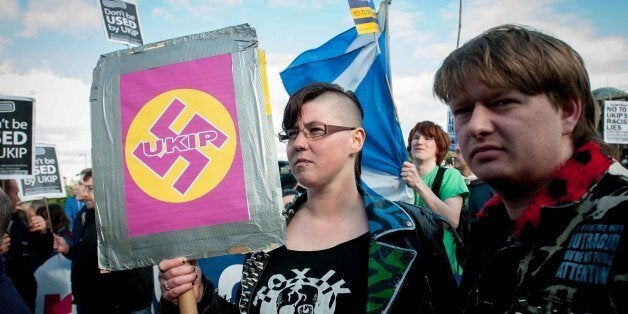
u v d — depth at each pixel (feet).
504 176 2.93
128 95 4.86
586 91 2.96
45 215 17.94
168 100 4.78
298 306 4.58
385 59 12.40
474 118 2.97
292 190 9.72
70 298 15.33
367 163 11.82
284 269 4.93
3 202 6.57
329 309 4.50
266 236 4.44
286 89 12.95
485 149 2.96
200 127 4.69
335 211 5.16
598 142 2.93
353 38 12.70
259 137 4.58
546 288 2.64
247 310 4.82
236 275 10.60
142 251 4.63
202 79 4.74
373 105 12.00
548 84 2.79
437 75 3.42
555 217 2.77
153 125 4.77
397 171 11.78
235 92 4.66
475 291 3.34
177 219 4.60
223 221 4.52
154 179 4.69
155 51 4.92
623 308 2.23
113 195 4.76
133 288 12.93
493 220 3.61
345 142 5.05
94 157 4.85
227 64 4.72
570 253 2.60
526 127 2.83
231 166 4.58
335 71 12.49
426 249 5.01
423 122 11.02
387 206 5.23
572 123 2.92
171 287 4.47
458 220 9.09
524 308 2.74
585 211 2.64
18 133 12.69
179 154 4.69
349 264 4.75
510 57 2.80
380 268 4.62
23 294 14.20
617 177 2.60
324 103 5.03
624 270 2.24
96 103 4.93
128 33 12.99
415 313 4.63
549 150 2.86
